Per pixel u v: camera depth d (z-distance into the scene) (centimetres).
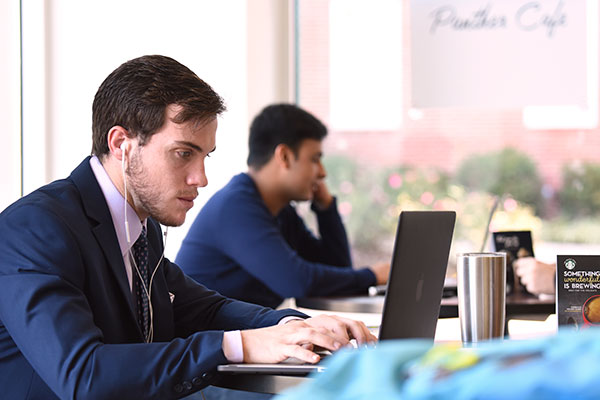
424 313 143
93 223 144
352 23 396
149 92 144
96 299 139
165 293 166
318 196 327
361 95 395
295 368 124
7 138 264
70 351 122
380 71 394
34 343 124
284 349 128
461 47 372
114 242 146
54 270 131
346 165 396
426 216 137
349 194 396
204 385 127
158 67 146
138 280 157
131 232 152
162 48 320
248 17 363
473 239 383
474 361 50
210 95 148
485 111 383
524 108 379
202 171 149
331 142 398
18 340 126
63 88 279
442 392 47
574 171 377
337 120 397
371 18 394
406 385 50
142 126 145
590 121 374
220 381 129
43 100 272
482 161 384
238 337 130
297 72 399
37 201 138
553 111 377
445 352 52
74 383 121
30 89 271
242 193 274
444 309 212
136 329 147
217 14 347
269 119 282
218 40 349
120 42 300
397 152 392
